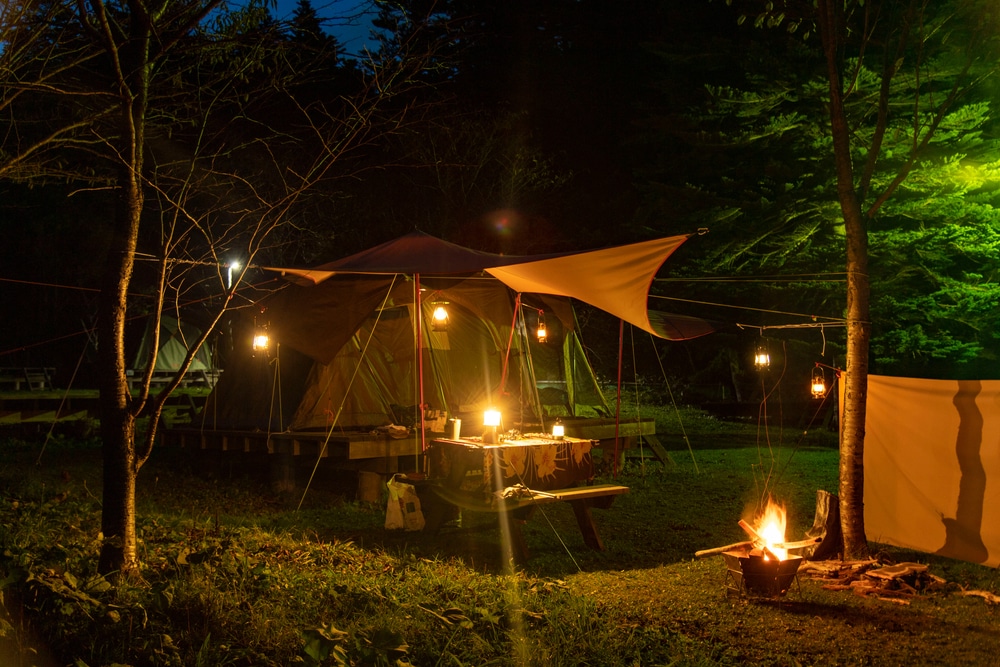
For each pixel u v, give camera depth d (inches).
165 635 164.1
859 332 294.5
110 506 210.1
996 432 279.9
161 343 936.3
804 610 232.1
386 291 398.3
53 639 162.7
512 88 1016.9
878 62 668.1
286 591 213.8
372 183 847.1
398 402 463.8
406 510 333.7
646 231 788.6
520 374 520.7
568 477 338.0
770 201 725.3
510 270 333.1
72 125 199.3
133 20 206.4
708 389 1047.0
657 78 962.1
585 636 197.0
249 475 453.1
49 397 639.1
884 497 317.4
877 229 727.1
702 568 279.1
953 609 235.5
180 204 217.0
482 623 199.0
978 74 608.7
